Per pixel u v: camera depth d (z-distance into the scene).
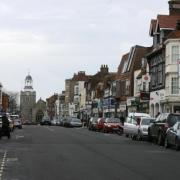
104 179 15.31
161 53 61.78
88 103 125.06
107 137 44.91
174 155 24.81
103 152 26.14
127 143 35.44
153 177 15.90
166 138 30.66
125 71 87.00
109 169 18.14
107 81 105.75
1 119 43.41
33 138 41.31
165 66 59.09
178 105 57.03
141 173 16.97
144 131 39.41
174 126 29.94
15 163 20.19
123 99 86.88
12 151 26.52
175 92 57.19
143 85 72.31
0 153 25.19
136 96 77.50
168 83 57.91
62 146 30.70
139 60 83.25
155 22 64.81
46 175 16.34
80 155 24.14
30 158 22.42
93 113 115.94
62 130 65.12
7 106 132.25
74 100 158.88
